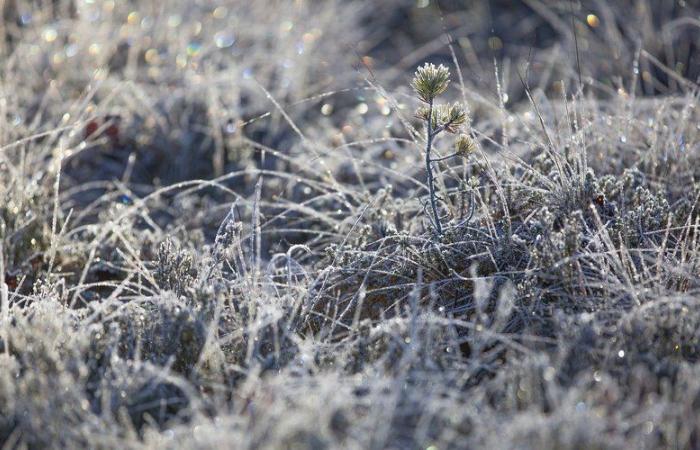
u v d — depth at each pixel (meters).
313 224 4.40
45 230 3.97
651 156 4.16
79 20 6.12
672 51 6.06
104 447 2.49
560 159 3.86
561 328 2.95
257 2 6.86
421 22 8.29
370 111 5.87
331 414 2.48
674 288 3.23
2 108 4.61
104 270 3.92
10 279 3.78
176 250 3.60
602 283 3.12
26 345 2.92
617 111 4.55
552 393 2.48
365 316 3.48
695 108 4.55
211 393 2.87
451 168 3.93
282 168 4.92
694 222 3.67
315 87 5.94
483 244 3.50
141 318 3.14
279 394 2.55
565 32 6.89
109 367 2.86
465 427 2.53
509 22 8.13
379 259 3.55
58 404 2.61
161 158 5.20
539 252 3.29
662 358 2.84
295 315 3.25
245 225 4.32
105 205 4.66
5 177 4.23
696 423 2.51
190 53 6.04
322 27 6.90
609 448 2.33
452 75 6.84
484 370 2.92
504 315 3.00
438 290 3.44
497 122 4.79
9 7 6.29
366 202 4.12
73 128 4.63
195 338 2.99
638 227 3.50
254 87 5.68
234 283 3.35
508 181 3.75
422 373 2.69
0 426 2.64
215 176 5.05
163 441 2.48
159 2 6.46
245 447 2.36
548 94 6.20
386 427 2.39
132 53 5.93
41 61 5.76
